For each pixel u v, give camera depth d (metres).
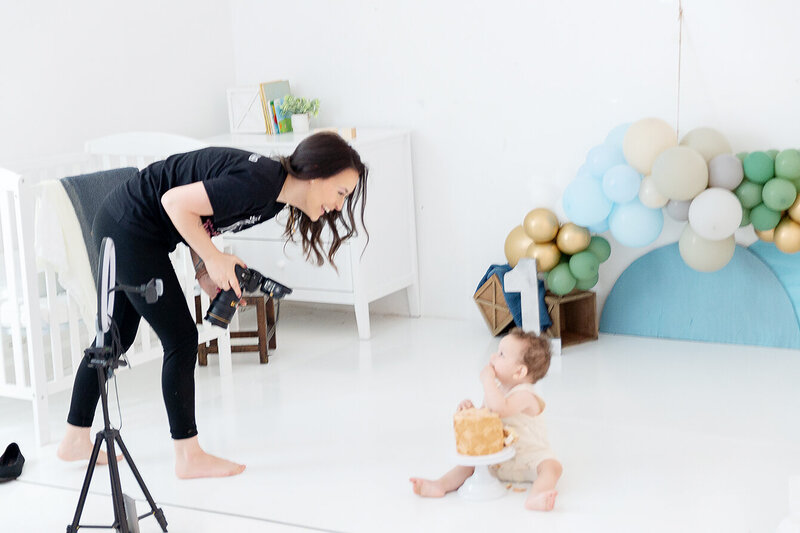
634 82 3.75
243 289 2.58
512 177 4.06
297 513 2.45
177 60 4.28
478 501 2.47
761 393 3.17
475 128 4.09
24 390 3.01
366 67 4.27
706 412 3.02
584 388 3.29
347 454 2.81
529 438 2.55
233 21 4.55
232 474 2.71
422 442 2.88
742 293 3.67
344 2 4.26
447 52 4.08
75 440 2.81
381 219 4.06
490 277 3.90
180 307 2.63
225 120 4.57
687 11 3.61
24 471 2.80
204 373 3.67
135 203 2.54
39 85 3.69
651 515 2.35
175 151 3.61
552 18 3.85
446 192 4.21
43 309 3.11
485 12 3.97
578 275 3.62
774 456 2.67
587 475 2.60
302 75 4.43
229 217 2.48
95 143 3.71
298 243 3.98
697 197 3.29
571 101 3.88
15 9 3.58
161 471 2.76
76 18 3.81
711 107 3.64
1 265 3.27
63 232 3.05
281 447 2.89
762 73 3.54
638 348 3.71
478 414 2.46
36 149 3.69
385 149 4.05
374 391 3.36
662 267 3.80
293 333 4.19
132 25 4.05
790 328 3.61
